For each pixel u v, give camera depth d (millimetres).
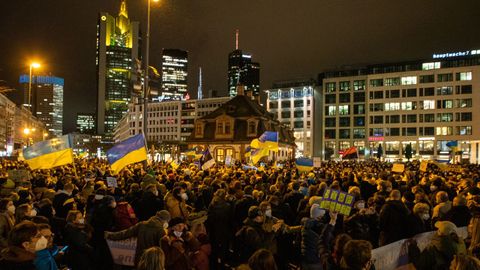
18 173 14477
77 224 7844
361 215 8047
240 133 56375
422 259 6578
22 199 10336
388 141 105000
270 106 123438
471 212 8859
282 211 10258
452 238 6512
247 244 7426
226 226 9969
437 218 9180
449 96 100375
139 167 23562
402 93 104750
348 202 7004
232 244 9922
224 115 57562
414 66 105125
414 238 7742
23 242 5156
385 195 11141
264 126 57094
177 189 10039
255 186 13430
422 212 8734
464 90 99250
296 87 119812
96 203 10078
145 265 4805
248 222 7816
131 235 7156
